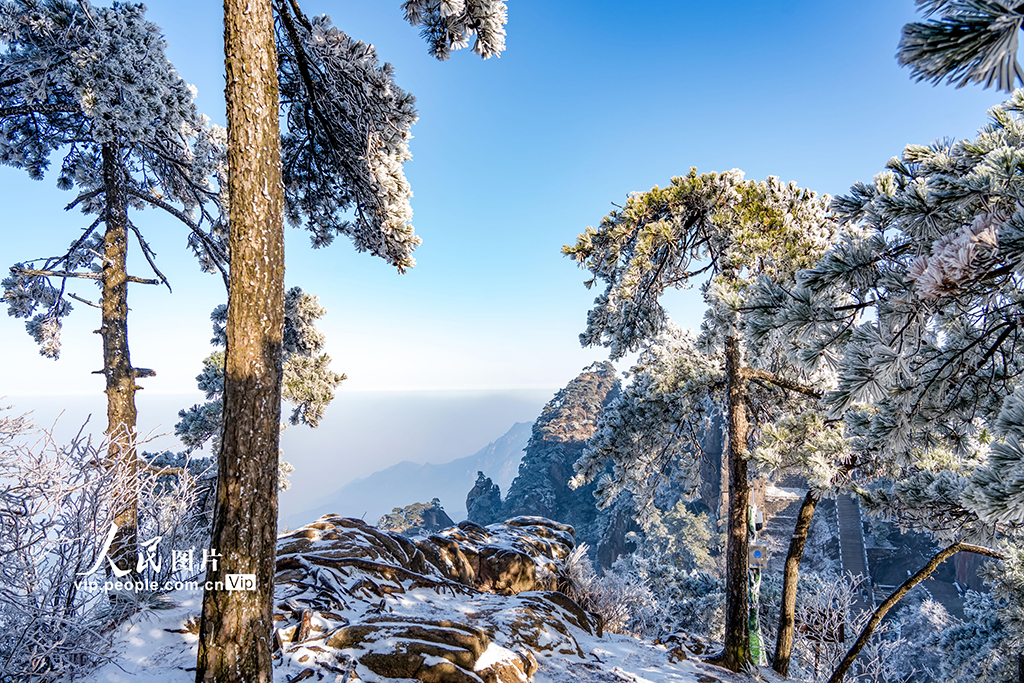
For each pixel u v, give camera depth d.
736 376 10.50
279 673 4.15
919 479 7.67
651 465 13.70
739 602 9.59
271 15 3.77
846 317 3.81
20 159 9.52
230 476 3.41
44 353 11.74
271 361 3.58
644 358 13.45
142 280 9.47
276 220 3.67
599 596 12.18
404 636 4.96
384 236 8.22
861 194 4.39
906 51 1.16
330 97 7.29
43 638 3.71
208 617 3.34
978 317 3.64
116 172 9.45
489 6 4.30
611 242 10.13
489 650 5.36
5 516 3.66
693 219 9.98
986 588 32.31
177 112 8.23
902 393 3.88
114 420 8.86
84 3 7.47
